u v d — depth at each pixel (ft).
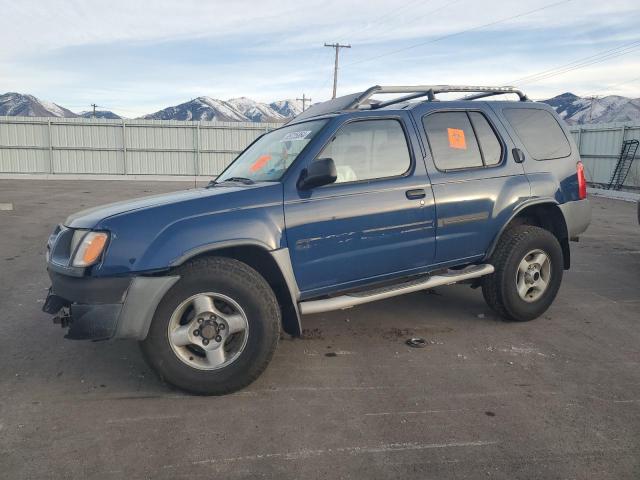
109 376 12.30
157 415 10.50
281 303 12.43
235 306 11.19
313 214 12.07
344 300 12.57
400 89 14.61
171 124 95.86
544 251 15.76
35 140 92.79
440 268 14.37
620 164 68.18
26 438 9.62
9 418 10.35
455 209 14.14
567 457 8.96
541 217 16.89
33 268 23.30
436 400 11.08
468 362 13.08
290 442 9.48
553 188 16.03
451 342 14.46
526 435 9.68
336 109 14.20
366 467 8.73
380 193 12.95
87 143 94.27
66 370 12.62
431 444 9.39
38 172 93.86
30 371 12.56
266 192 11.78
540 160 16.16
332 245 12.39
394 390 11.56
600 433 9.73
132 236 10.66
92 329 10.48
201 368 11.16
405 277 13.89
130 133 95.04
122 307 10.50
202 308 11.07
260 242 11.39
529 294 15.89
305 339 14.67
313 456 9.05
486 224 14.80
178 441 9.53
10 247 28.14
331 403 10.98
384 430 9.89
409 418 10.32
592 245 29.66
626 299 18.66
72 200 52.70
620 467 8.68
